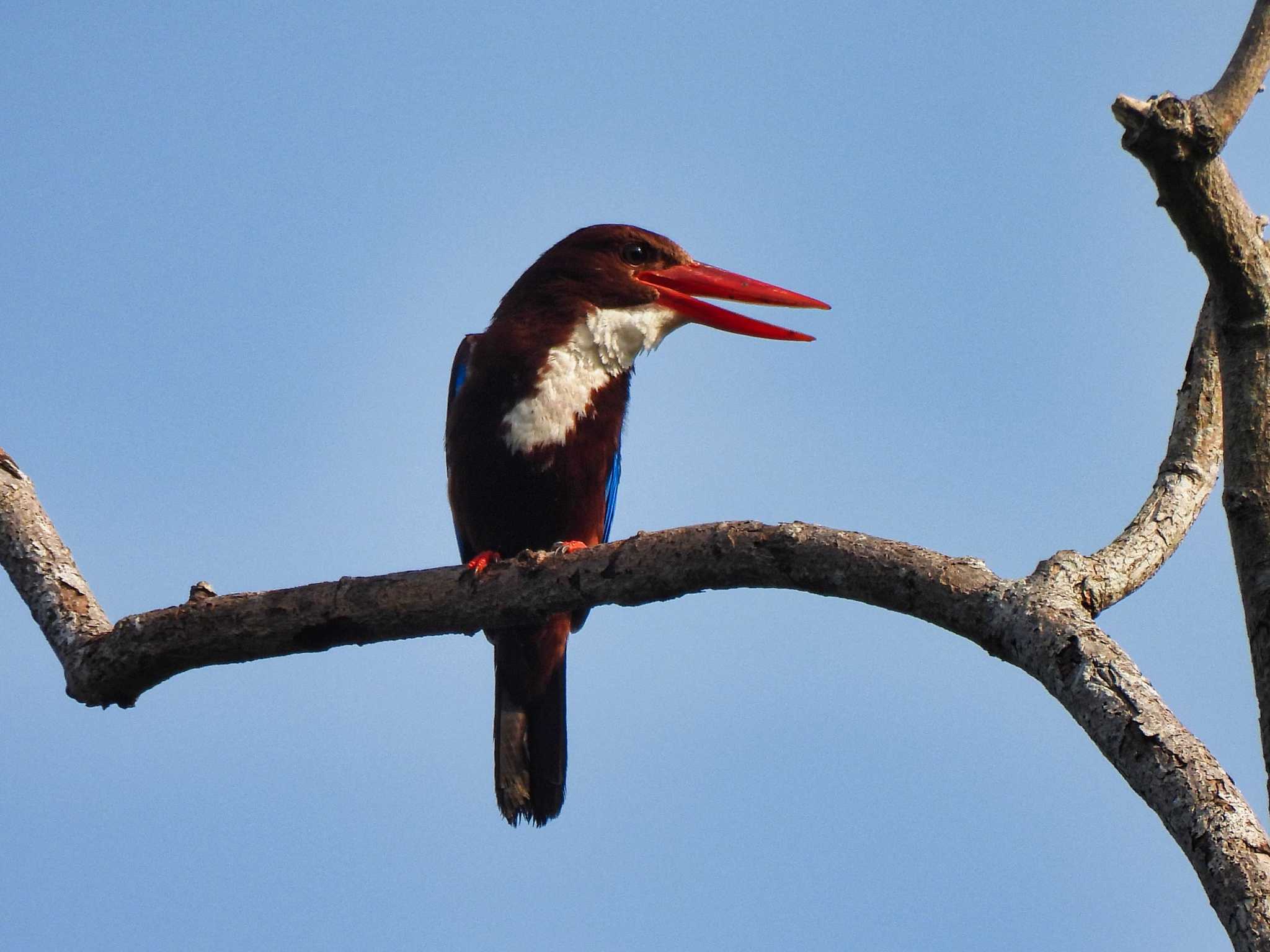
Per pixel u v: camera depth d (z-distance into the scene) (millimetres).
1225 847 5035
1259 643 5527
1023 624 6211
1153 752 5406
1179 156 5125
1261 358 5602
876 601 6895
